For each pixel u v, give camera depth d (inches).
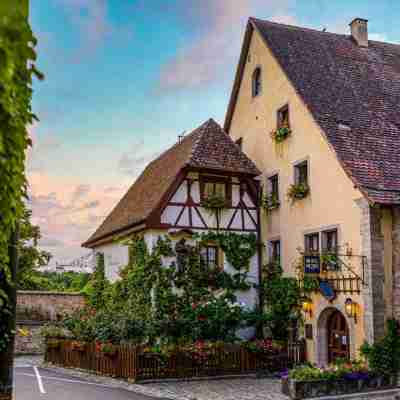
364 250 579.8
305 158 700.7
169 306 708.7
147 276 729.0
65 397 500.4
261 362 670.5
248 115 872.9
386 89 765.3
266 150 806.5
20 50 96.5
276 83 786.2
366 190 580.1
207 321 707.4
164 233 727.7
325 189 655.8
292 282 703.1
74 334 737.6
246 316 731.4
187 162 745.0
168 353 617.3
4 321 135.7
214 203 753.6
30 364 784.3
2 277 133.3
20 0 92.2
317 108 695.7
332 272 629.6
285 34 827.4
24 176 116.5
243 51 883.4
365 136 669.9
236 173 776.9
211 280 738.8
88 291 981.8
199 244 743.1
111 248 893.2
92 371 672.4
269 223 776.9
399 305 566.9
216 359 645.9
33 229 1211.9
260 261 782.5
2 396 135.6
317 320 655.1
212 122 830.5
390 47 866.1
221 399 506.3
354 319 589.9
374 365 551.2
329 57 799.1
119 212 952.9
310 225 682.2
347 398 510.0
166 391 548.1
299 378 513.3
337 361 587.2
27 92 109.2
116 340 663.1
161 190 761.6
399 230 577.3
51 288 1278.3
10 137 105.8
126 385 582.9
